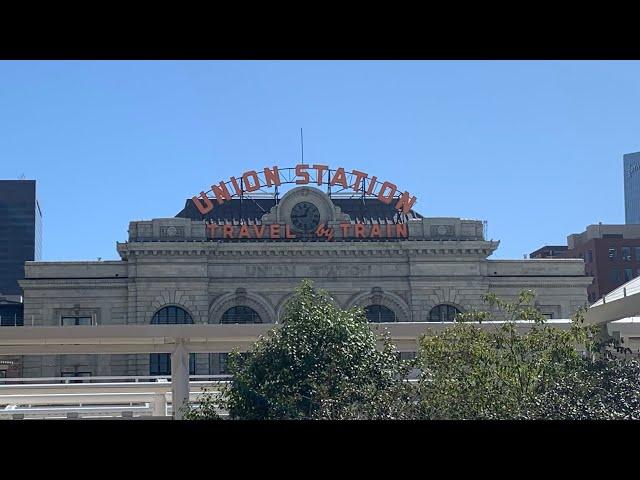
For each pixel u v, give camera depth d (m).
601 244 156.88
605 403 28.91
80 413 53.34
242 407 34.56
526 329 37.75
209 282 86.25
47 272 86.31
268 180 90.00
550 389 28.80
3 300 119.88
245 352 41.19
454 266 88.06
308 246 86.62
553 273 90.12
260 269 86.81
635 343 38.22
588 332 34.22
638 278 40.88
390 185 91.00
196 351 43.56
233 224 87.88
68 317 85.94
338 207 88.75
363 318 36.34
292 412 32.50
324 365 33.91
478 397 28.86
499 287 89.25
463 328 31.59
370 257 87.62
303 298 36.47
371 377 33.78
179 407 42.47
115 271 86.31
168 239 86.56
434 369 31.33
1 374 83.56
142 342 42.84
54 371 83.56
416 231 88.75
